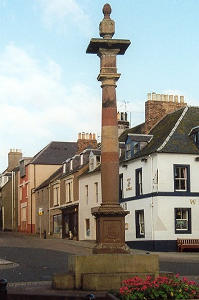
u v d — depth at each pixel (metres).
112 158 14.88
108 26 15.56
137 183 33.03
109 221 14.49
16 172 64.19
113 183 14.76
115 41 15.30
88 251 27.53
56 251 27.58
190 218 30.58
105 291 12.96
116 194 14.77
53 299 11.98
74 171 42.81
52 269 19.12
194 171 31.19
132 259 13.80
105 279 13.30
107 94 15.25
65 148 59.44
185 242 30.02
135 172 33.41
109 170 14.81
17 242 35.28
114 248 14.30
